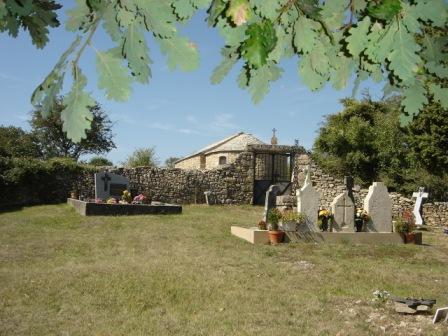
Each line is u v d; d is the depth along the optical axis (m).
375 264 10.80
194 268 9.24
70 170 22.97
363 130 31.67
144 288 7.60
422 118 25.14
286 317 6.38
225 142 32.75
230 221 17.33
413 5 1.34
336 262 10.82
